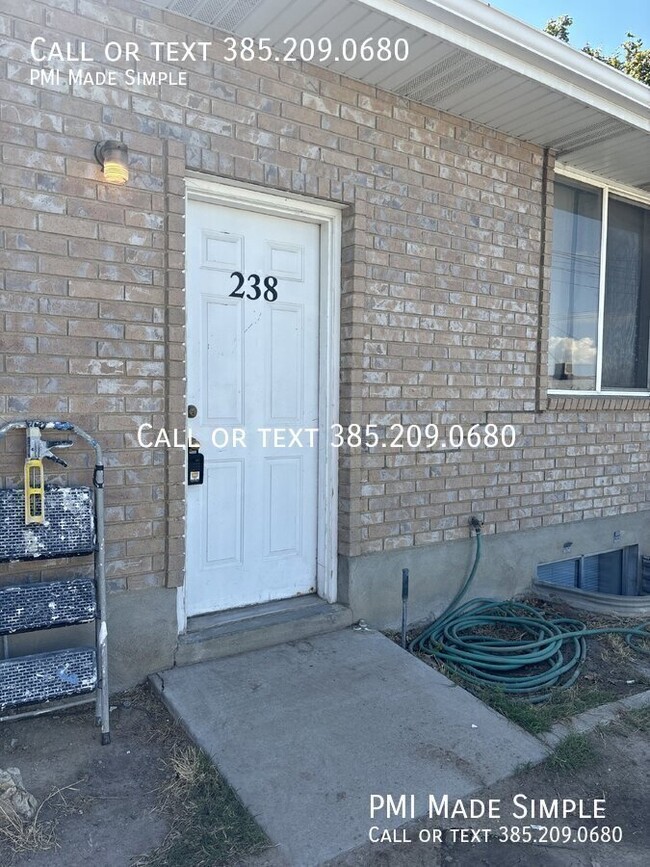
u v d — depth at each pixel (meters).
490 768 2.78
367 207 3.94
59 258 2.99
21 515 2.76
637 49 16.70
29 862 2.20
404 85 3.94
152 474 3.28
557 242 5.36
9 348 2.89
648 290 6.16
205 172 3.37
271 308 3.88
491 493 4.71
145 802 2.50
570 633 4.06
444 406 4.40
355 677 3.39
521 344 4.81
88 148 3.03
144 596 3.28
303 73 3.67
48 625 2.80
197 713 2.99
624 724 3.24
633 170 5.38
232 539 3.82
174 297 3.26
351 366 3.94
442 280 4.34
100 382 3.12
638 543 5.88
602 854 2.38
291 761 2.72
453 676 3.57
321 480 4.09
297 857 2.26
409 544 4.27
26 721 2.96
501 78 3.85
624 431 5.67
